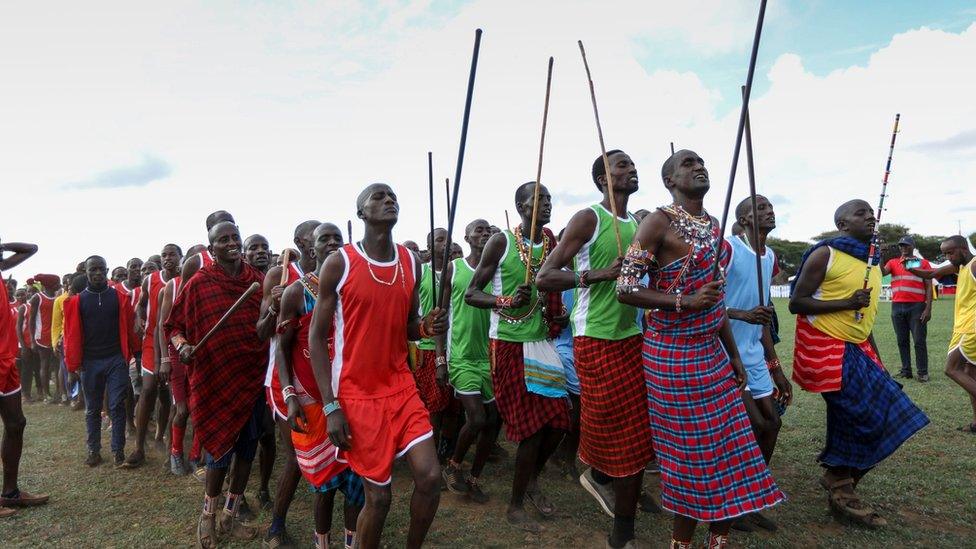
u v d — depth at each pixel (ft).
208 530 13.42
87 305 20.26
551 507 14.64
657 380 10.85
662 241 10.62
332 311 10.25
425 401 18.11
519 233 15.31
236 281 15.01
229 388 13.79
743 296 14.12
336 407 10.02
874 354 14.10
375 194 10.23
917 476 15.96
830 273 13.64
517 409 14.21
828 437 13.83
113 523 15.19
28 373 34.47
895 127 13.84
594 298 12.10
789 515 14.11
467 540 13.44
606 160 12.05
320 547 12.09
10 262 16.14
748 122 12.07
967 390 19.56
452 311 16.92
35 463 20.76
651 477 17.31
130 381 23.52
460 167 10.27
